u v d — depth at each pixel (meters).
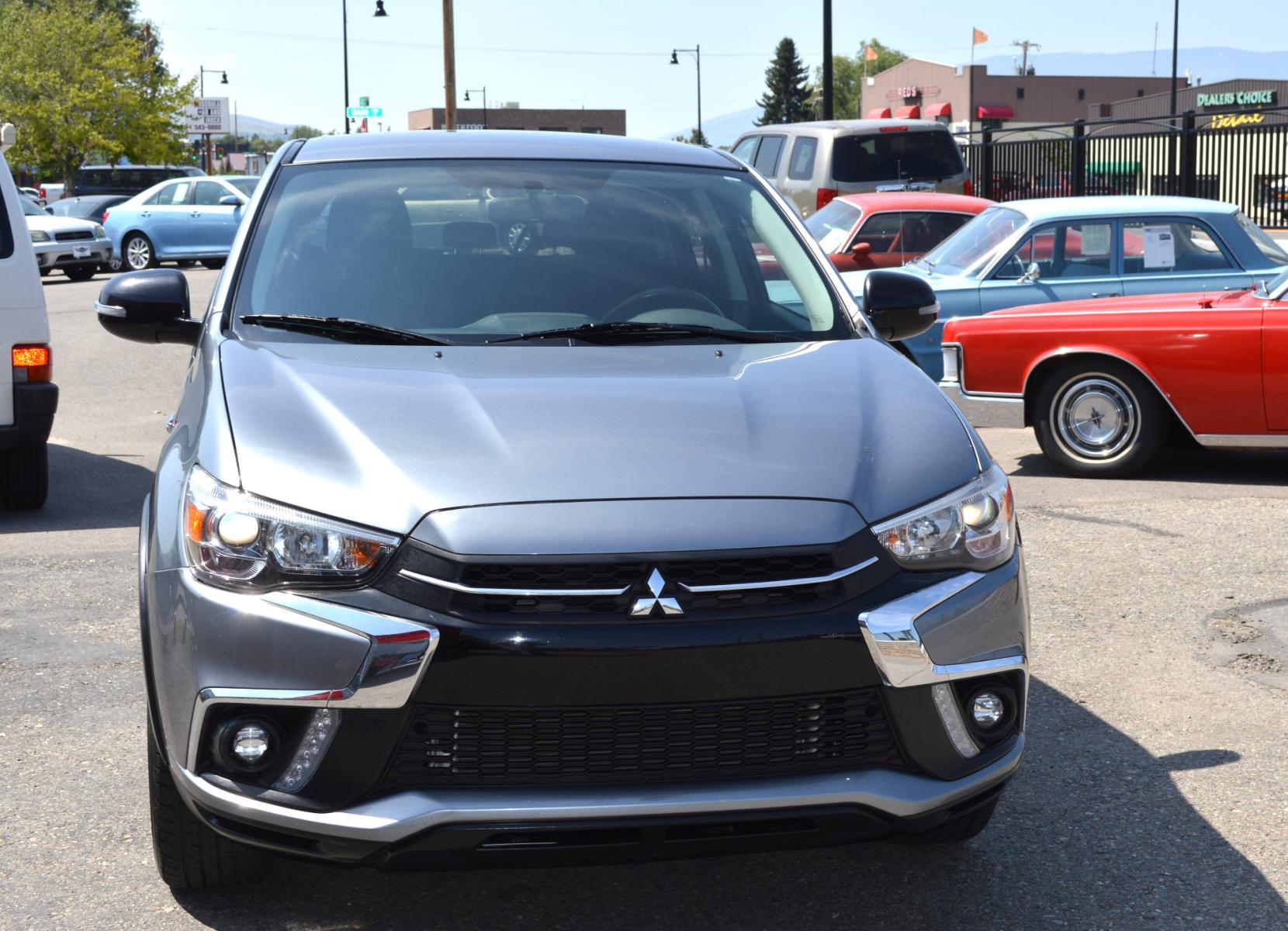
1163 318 8.16
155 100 53.59
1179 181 20.19
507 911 3.32
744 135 18.45
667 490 2.92
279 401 3.22
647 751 2.82
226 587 2.88
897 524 2.97
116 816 3.82
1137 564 6.39
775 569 2.86
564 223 4.26
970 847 3.65
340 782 2.80
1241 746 4.32
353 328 3.72
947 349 8.88
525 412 3.18
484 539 2.80
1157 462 9.14
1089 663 5.10
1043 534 6.99
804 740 2.88
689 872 3.53
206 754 2.91
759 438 3.14
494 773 2.80
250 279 3.95
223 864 3.27
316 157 4.50
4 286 7.46
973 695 3.02
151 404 12.49
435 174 4.42
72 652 5.22
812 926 3.24
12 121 50.78
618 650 2.76
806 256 4.34
